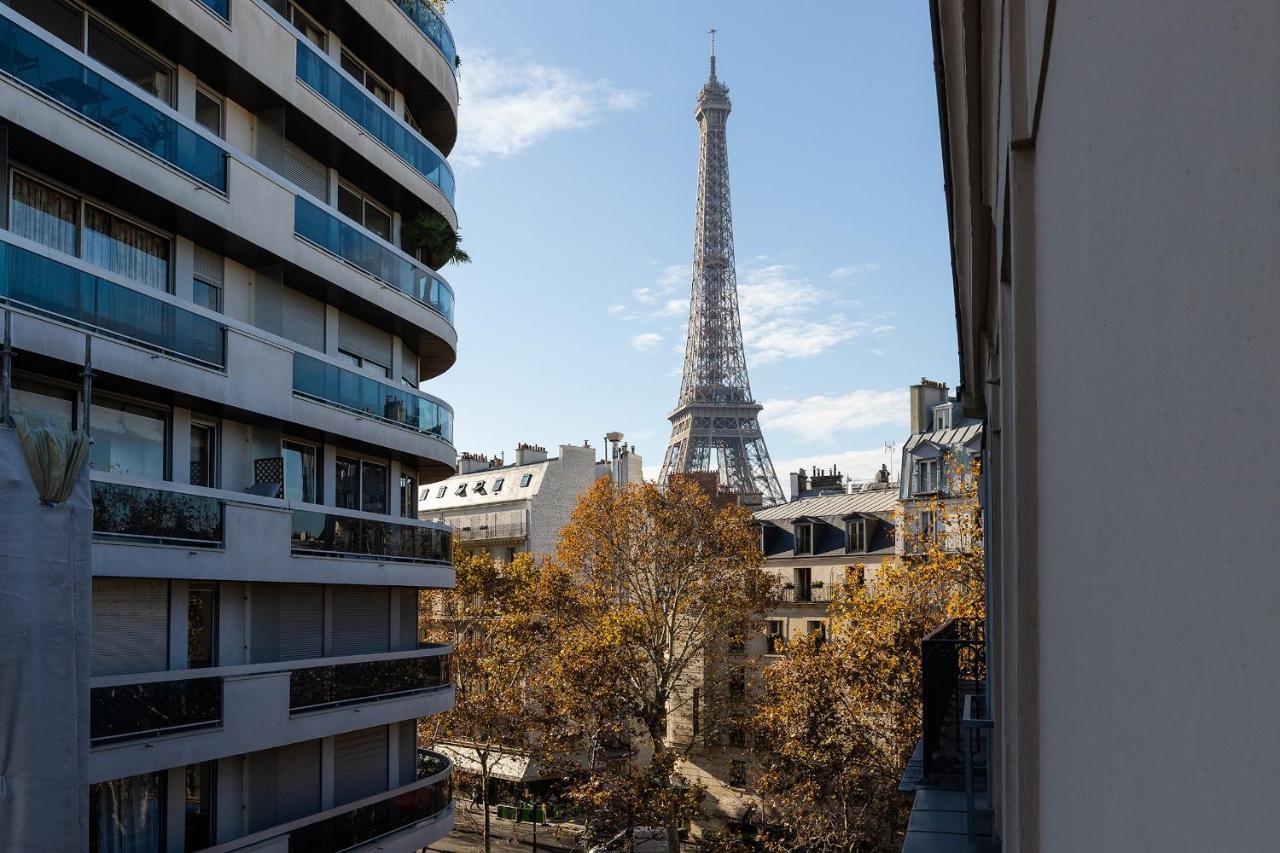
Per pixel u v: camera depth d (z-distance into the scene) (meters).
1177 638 1.56
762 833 45.78
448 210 30.14
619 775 46.31
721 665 63.84
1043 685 4.09
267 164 23.12
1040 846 4.28
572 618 52.50
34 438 14.53
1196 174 1.42
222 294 22.22
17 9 17.84
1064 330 3.03
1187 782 1.49
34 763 14.21
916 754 12.72
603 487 54.00
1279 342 1.09
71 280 17.33
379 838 25.97
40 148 17.36
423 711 27.61
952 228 10.14
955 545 55.66
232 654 22.17
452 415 30.66
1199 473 1.42
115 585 19.45
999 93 5.03
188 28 19.89
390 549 26.53
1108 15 2.10
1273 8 1.10
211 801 21.95
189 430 21.22
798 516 66.12
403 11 27.38
